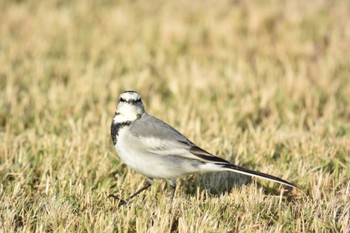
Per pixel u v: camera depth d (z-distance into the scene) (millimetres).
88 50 20500
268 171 11367
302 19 22453
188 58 19922
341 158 12359
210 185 11109
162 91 17516
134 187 11000
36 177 11406
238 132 13797
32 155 12211
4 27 21984
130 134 10023
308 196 10641
